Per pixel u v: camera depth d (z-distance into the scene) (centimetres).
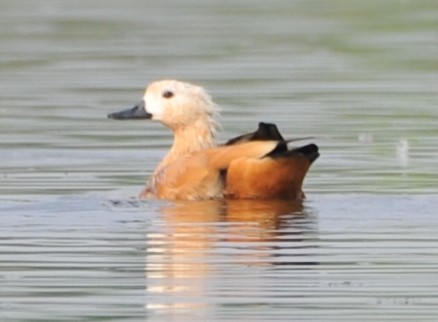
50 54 3475
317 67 3247
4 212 1861
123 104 2786
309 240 1691
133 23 3978
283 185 1886
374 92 2886
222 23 3972
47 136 2448
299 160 1870
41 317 1416
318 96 2845
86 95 2900
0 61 3378
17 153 2297
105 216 1834
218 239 1697
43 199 1948
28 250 1659
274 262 1598
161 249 1656
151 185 1969
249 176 1884
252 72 3172
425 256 1614
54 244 1684
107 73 3189
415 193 1959
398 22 3919
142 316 1410
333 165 2166
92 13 4178
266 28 3862
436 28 3806
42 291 1500
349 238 1700
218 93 2902
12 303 1460
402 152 2259
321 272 1552
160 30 3841
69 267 1585
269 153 1880
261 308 1427
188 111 2073
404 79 3058
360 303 1441
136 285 1515
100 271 1568
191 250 1650
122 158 2261
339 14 4084
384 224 1773
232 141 1967
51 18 4075
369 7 4178
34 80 3102
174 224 1780
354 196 1939
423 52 3434
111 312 1424
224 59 3369
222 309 1427
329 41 3638
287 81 3045
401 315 1403
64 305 1451
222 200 1906
